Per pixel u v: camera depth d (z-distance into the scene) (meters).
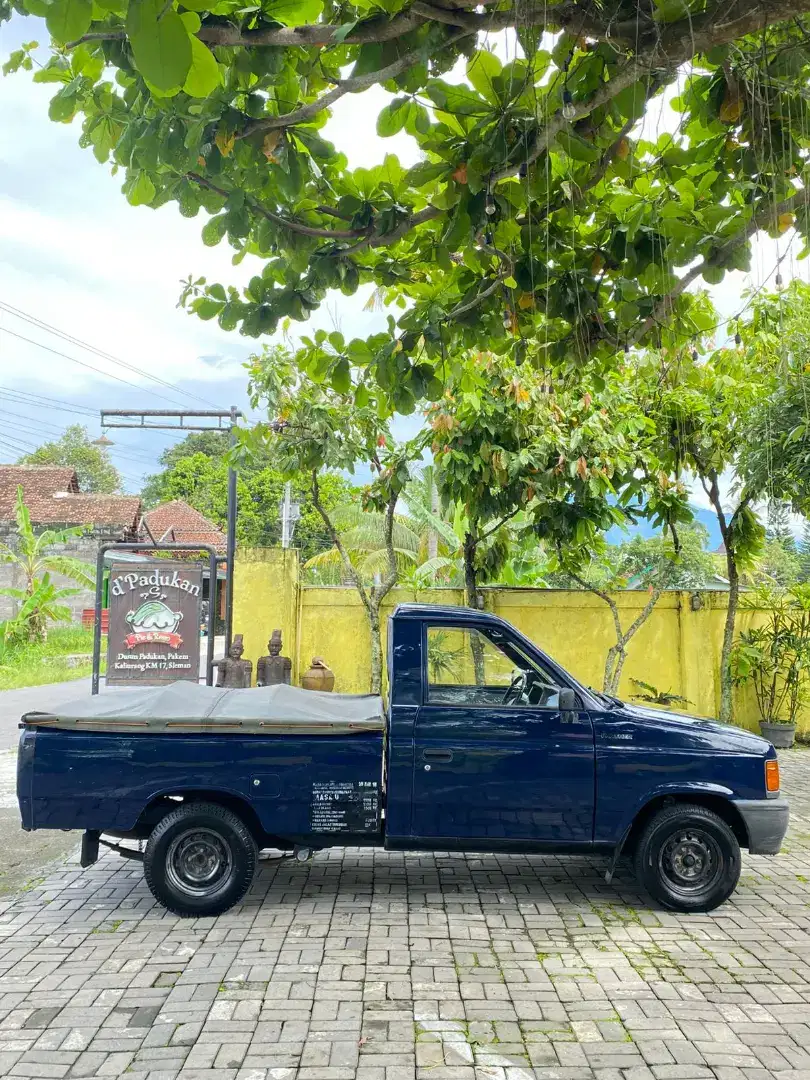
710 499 11.16
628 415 9.77
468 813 5.27
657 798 5.50
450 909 5.40
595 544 10.88
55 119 4.14
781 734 11.61
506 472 9.02
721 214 4.00
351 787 5.23
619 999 4.16
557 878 6.07
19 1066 3.53
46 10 2.54
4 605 30.84
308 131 4.05
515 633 5.56
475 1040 3.76
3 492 35.34
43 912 5.31
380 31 3.46
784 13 3.24
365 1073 3.49
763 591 12.05
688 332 5.06
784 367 6.45
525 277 4.58
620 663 10.67
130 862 6.47
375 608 10.89
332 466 10.34
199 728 5.17
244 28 3.42
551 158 4.20
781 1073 3.52
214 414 13.45
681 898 5.37
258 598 11.30
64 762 5.13
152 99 3.84
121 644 10.51
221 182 4.32
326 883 5.89
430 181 4.20
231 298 4.86
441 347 5.10
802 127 3.86
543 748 5.30
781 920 5.29
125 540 32.41
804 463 8.85
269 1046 3.68
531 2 3.35
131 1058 3.59
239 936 4.90
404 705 5.36
